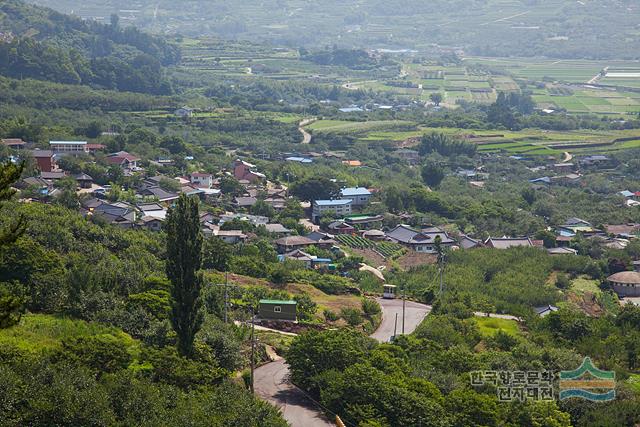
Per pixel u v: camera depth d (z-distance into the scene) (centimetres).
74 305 8900
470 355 9012
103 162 17750
